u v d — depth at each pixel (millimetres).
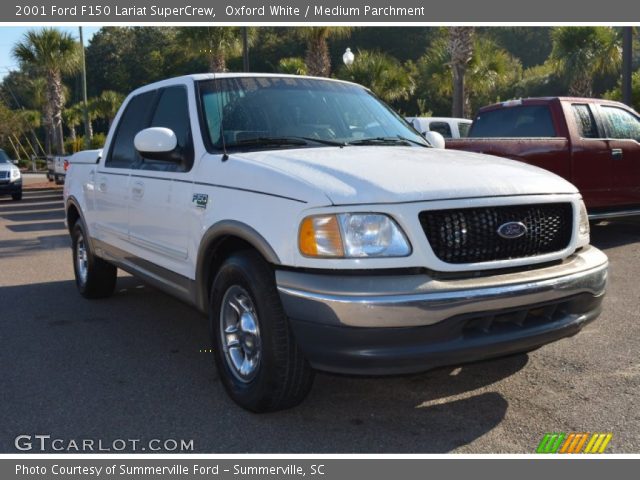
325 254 3127
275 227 3318
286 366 3352
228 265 3607
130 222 5012
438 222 3172
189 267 4121
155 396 3959
